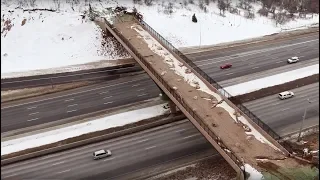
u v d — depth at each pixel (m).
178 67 57.31
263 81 69.88
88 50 79.69
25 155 49.25
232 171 47.19
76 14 86.38
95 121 57.06
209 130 42.56
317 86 68.56
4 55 75.25
